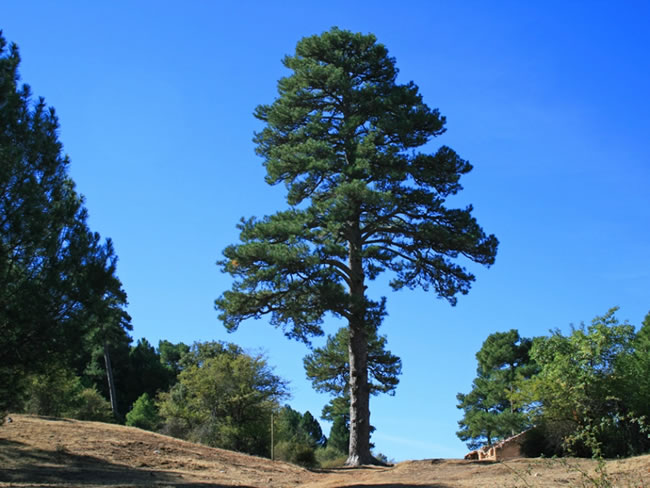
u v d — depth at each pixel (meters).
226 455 24.11
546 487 14.55
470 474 19.69
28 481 15.56
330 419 48.62
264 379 40.91
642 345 27.31
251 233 28.09
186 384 41.62
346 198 27.70
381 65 32.31
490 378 56.53
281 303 28.22
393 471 23.66
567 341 27.05
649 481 13.98
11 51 18.52
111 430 24.56
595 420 23.23
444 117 31.11
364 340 28.42
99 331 16.67
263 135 32.34
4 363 15.02
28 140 16.59
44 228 15.76
